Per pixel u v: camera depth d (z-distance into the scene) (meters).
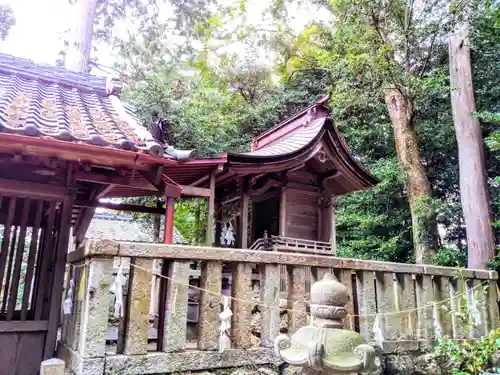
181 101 12.93
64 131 3.32
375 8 9.11
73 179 4.06
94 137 3.47
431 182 12.61
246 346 3.27
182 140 10.38
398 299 4.12
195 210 9.55
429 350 4.14
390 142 12.72
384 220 11.08
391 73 9.33
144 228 11.20
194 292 5.82
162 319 3.13
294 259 3.58
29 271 3.83
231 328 3.29
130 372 2.78
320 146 6.84
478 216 8.59
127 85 10.91
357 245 10.98
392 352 3.89
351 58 9.37
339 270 3.82
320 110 7.58
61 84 5.44
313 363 2.39
